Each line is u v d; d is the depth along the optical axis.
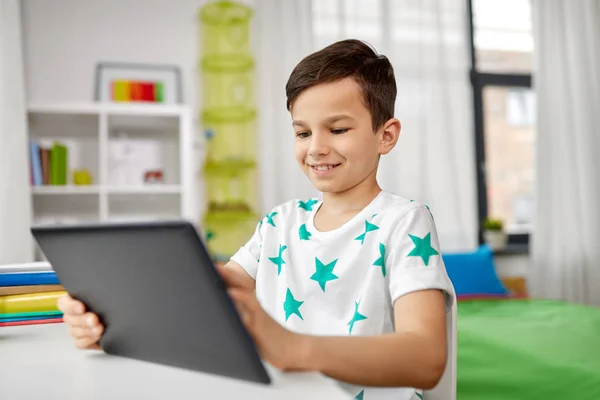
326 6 3.21
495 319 2.00
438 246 0.64
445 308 0.59
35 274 0.75
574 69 3.44
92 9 3.01
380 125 0.71
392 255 0.64
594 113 3.45
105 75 2.98
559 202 3.38
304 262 0.72
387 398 0.63
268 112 3.10
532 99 3.59
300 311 0.70
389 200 0.71
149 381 0.45
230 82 3.12
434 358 0.50
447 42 3.38
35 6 2.94
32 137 2.88
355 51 0.70
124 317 0.49
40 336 0.64
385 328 0.65
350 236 0.70
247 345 0.41
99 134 2.92
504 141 3.57
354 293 0.67
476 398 1.21
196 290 0.41
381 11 3.26
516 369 1.34
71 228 0.47
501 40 3.58
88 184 2.82
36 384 0.45
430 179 3.29
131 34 3.05
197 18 3.13
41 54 2.94
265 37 3.12
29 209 2.62
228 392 0.42
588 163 3.40
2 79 2.61
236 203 3.00
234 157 3.06
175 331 0.45
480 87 3.48
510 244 3.53
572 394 1.19
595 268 3.36
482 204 3.45
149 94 2.94
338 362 0.46
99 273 0.48
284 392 0.42
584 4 3.49
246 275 0.80
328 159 0.69
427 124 3.30
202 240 0.39
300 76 0.70
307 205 0.81
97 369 0.49
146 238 0.41
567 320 1.94
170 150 3.05
